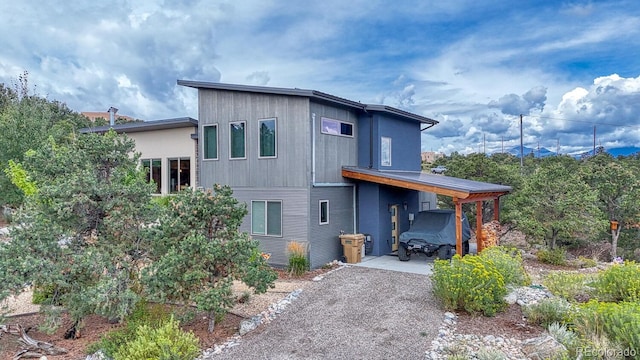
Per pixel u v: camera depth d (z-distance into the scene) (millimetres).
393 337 7152
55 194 7668
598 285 9102
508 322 7809
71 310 7398
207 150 15000
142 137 19859
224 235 8000
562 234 16797
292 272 12039
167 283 7258
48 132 19875
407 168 18000
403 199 17047
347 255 13945
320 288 10211
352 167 15125
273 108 13484
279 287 10492
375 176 14023
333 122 14289
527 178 21203
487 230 15453
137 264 8219
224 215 8047
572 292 9117
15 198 18031
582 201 16031
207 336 7531
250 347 6934
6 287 6812
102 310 7199
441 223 14266
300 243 12852
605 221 16641
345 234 14523
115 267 7836
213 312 7570
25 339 7238
